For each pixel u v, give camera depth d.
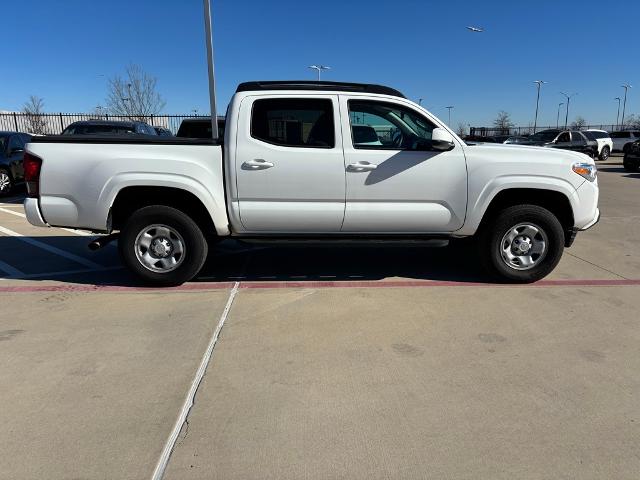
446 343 3.86
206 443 2.64
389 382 3.28
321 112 4.91
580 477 2.42
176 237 5.04
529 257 5.29
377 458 2.54
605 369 3.48
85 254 6.67
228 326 4.15
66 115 26.23
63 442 2.64
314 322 4.25
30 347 3.74
